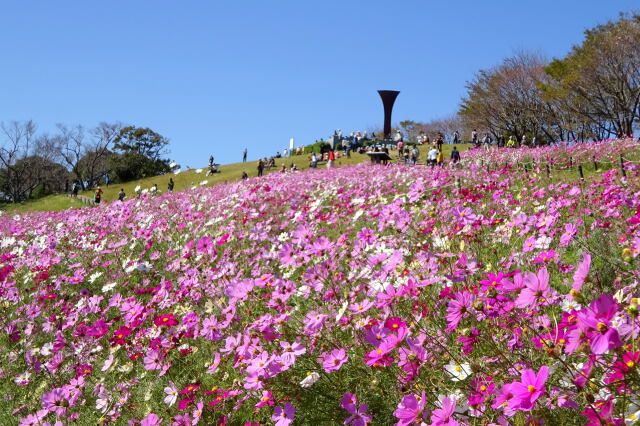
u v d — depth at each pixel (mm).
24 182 66125
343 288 3504
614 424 1458
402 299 2740
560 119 41969
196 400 3039
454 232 4098
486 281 2328
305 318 3203
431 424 1842
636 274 2771
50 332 5184
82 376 3650
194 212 11164
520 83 42969
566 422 1829
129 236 9203
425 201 7488
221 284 4422
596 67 32469
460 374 2166
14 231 13578
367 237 4039
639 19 31484
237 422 2947
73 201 36781
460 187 9375
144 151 76812
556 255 3121
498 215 6266
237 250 6059
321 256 3807
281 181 14477
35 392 3965
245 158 53781
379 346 2305
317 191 13492
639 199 5945
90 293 6246
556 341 1810
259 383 2617
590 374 1556
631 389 1591
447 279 2861
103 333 4191
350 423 2541
